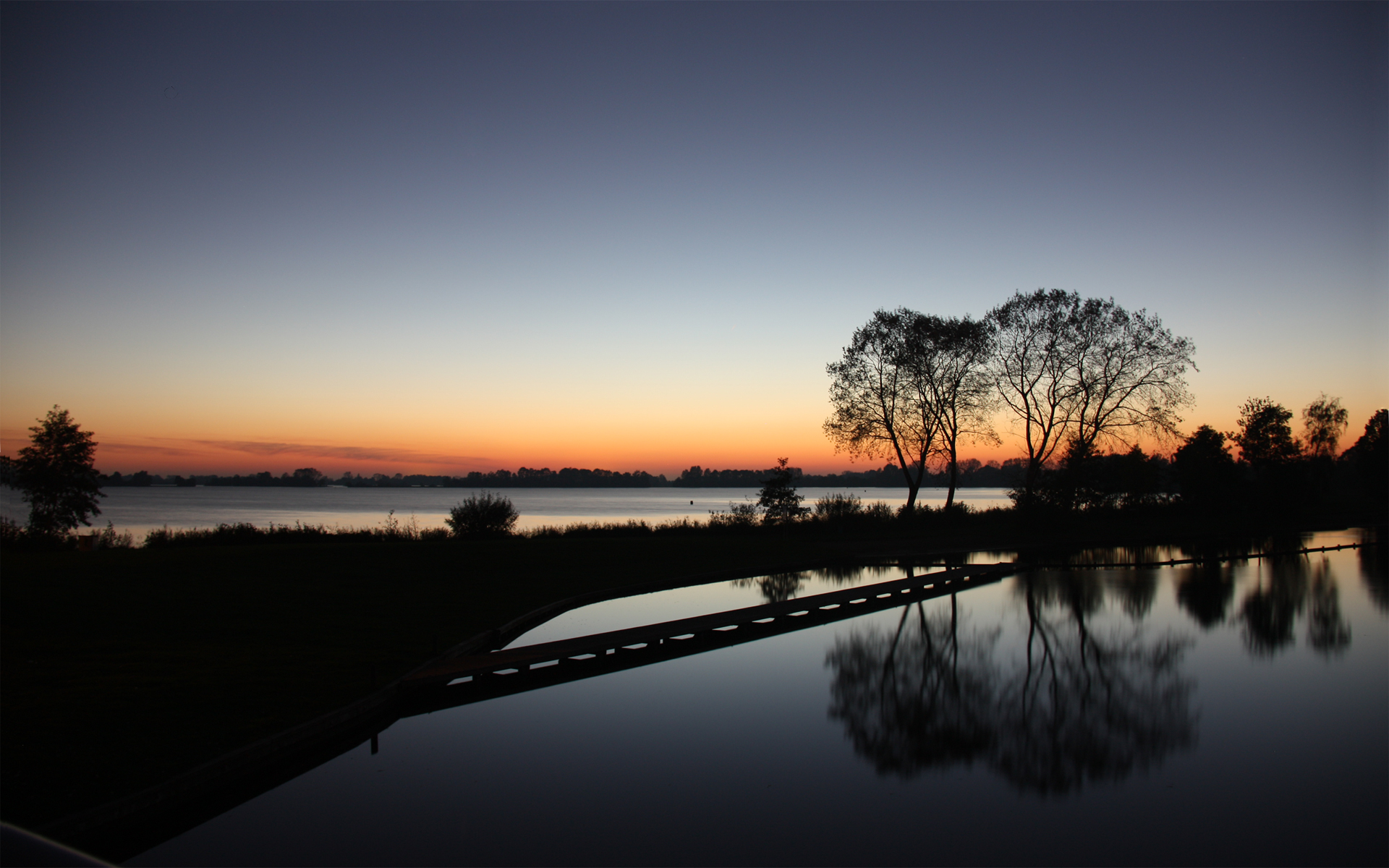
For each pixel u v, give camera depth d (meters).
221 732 8.30
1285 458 51.78
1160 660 13.70
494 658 12.05
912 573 26.06
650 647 14.74
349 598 16.75
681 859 6.55
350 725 9.34
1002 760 8.95
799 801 7.77
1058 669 13.20
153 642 12.18
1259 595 20.78
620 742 9.56
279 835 7.00
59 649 11.48
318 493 193.38
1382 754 9.02
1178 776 8.37
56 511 31.98
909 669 13.20
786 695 11.65
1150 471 45.88
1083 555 31.03
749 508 37.94
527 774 8.52
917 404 40.75
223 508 86.88
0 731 8.01
